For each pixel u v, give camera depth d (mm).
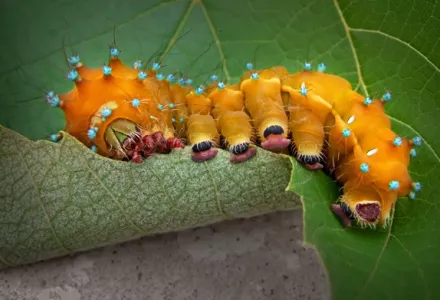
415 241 260
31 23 288
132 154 260
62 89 288
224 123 266
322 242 245
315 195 254
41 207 267
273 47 294
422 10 281
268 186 265
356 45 289
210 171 263
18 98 287
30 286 285
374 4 286
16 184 264
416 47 282
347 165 261
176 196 266
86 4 290
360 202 257
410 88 282
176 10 293
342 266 245
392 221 262
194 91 274
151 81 269
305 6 292
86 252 287
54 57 289
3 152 261
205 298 286
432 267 255
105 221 270
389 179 256
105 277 286
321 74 274
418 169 273
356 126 264
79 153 260
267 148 261
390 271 250
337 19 290
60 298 285
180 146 263
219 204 269
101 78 262
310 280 288
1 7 287
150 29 292
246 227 291
